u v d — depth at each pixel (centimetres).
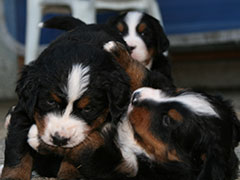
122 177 120
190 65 296
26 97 118
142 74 131
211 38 275
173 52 288
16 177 117
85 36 129
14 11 278
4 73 277
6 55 279
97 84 117
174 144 118
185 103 118
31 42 185
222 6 271
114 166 120
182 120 117
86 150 119
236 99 225
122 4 184
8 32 281
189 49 283
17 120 121
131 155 120
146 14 174
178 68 294
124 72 123
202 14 275
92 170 120
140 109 119
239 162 126
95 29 138
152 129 119
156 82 131
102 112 119
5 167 119
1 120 180
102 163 120
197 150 116
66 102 115
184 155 117
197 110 117
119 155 120
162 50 172
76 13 171
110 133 121
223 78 295
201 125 116
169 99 119
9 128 121
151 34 170
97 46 125
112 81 119
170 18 278
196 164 116
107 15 235
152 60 171
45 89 116
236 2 268
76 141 115
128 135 121
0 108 217
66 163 121
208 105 118
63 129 114
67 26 154
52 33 251
